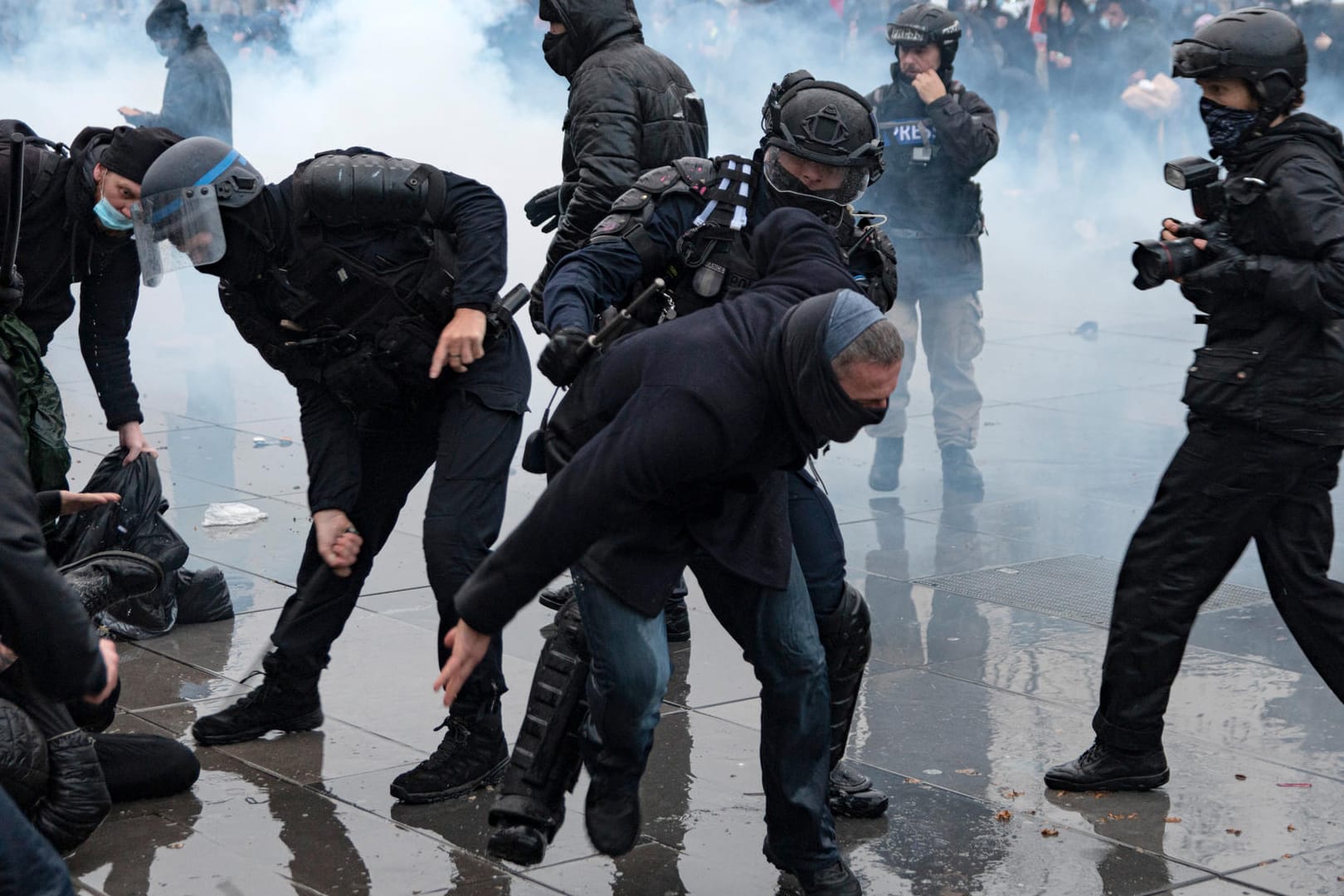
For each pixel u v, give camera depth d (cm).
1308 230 344
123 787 377
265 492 669
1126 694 380
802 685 316
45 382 431
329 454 395
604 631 305
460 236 379
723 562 300
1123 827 366
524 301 397
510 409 392
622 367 294
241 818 373
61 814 339
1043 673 468
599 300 335
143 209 371
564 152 516
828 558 341
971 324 672
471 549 388
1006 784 391
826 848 326
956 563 579
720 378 272
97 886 338
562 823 346
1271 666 472
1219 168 361
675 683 462
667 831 367
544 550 270
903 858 351
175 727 430
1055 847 356
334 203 369
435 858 354
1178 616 375
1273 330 358
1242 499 366
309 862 351
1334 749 411
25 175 436
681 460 270
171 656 485
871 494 680
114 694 377
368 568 422
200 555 586
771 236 311
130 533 494
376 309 378
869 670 471
